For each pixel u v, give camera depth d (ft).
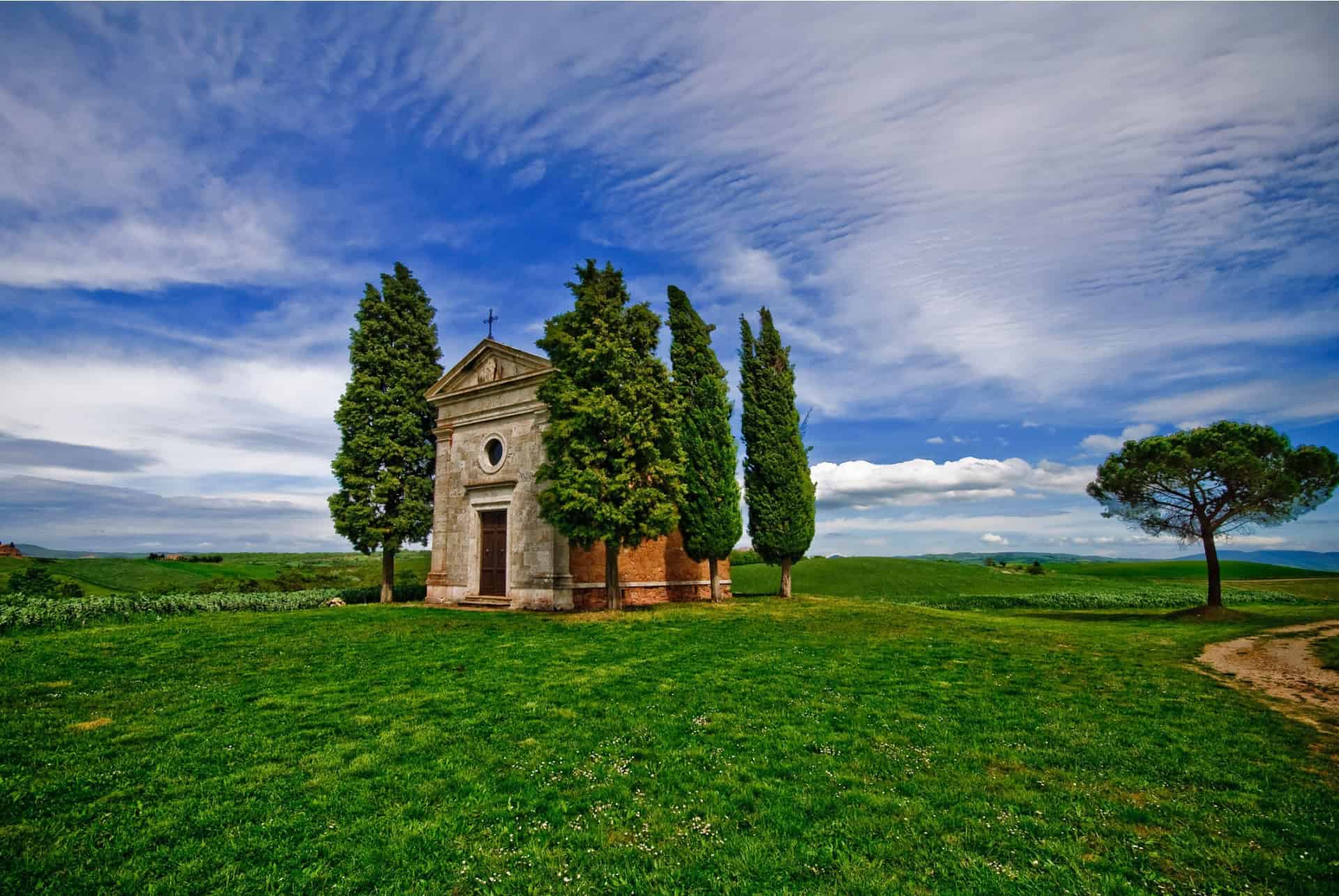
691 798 27.04
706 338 102.27
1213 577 105.40
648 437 83.10
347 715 38.91
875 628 71.67
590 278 87.45
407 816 25.66
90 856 22.76
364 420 113.29
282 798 27.40
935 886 20.29
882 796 26.91
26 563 157.48
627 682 46.39
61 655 55.83
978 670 51.44
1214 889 20.24
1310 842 23.26
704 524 94.43
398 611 86.79
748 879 20.70
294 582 144.87
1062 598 140.87
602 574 92.73
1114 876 20.74
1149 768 30.40
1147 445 107.34
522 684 45.93
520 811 26.03
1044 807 25.90
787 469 101.65
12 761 31.55
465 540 100.27
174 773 30.12
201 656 56.39
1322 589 165.37
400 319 119.03
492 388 99.45
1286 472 100.94
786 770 29.89
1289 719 39.29
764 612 83.05
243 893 20.51
